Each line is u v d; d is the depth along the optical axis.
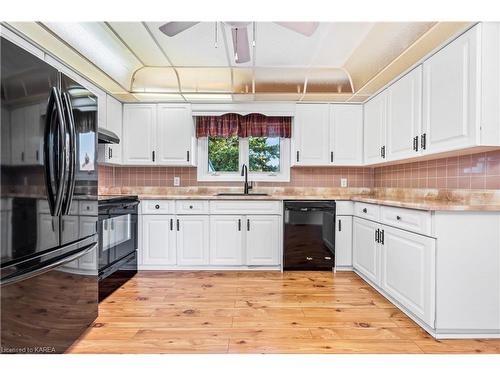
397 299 2.42
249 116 4.06
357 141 3.81
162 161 3.80
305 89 3.55
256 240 3.54
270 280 3.16
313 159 3.81
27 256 1.41
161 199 3.51
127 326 2.12
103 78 3.07
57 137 1.59
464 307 1.93
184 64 3.30
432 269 1.96
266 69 3.41
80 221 1.86
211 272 3.46
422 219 2.05
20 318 1.38
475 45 1.90
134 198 3.34
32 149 1.44
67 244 1.73
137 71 3.42
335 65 3.33
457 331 1.96
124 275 3.07
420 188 3.06
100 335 1.99
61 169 1.59
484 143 1.89
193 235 3.52
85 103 1.92
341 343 1.90
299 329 2.08
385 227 2.63
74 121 1.77
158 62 3.25
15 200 1.34
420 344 1.89
